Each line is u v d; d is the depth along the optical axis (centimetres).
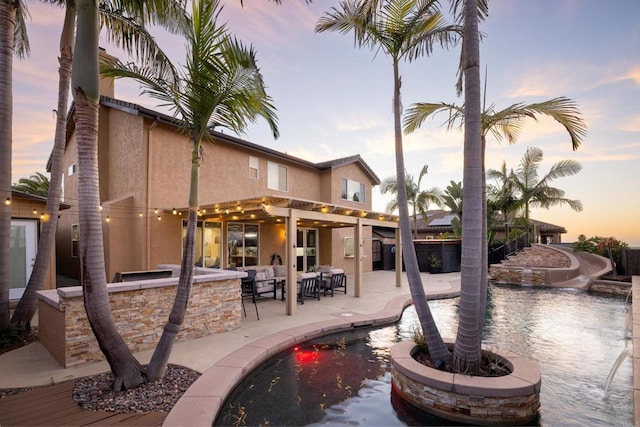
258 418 385
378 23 536
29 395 393
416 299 480
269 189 1416
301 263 1545
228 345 582
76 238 1339
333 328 727
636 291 992
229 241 1238
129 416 349
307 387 469
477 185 422
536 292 1314
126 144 1072
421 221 2966
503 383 373
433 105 569
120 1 523
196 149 455
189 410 355
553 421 381
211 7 436
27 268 949
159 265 925
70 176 1420
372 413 399
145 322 559
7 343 575
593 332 758
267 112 477
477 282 420
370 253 1908
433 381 389
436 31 527
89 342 499
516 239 1925
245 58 423
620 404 423
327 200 1666
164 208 1046
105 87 1174
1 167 600
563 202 1897
